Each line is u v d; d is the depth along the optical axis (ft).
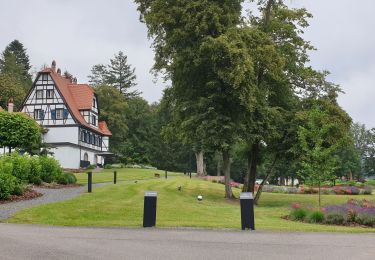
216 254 31.48
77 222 50.49
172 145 310.24
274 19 105.91
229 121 94.32
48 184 93.97
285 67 105.81
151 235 41.24
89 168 200.95
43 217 53.06
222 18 95.45
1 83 258.16
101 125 250.78
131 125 315.58
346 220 60.08
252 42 93.97
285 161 111.04
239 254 31.63
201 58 93.66
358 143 363.56
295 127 99.71
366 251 34.14
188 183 137.39
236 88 88.79
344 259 30.45
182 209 67.97
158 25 99.14
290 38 106.73
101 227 47.16
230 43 88.69
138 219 54.85
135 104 322.34
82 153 210.79
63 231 42.96
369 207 67.77
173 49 100.89
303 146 78.07
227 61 92.02
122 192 85.87
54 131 203.10
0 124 135.03
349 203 84.79
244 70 86.99
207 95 97.45
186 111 102.06
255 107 95.40
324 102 102.22
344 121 101.40
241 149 113.60
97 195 78.13
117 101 277.44
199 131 92.94
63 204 62.85
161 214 60.90
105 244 35.17
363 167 341.62
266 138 100.22
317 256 31.48
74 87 227.61
